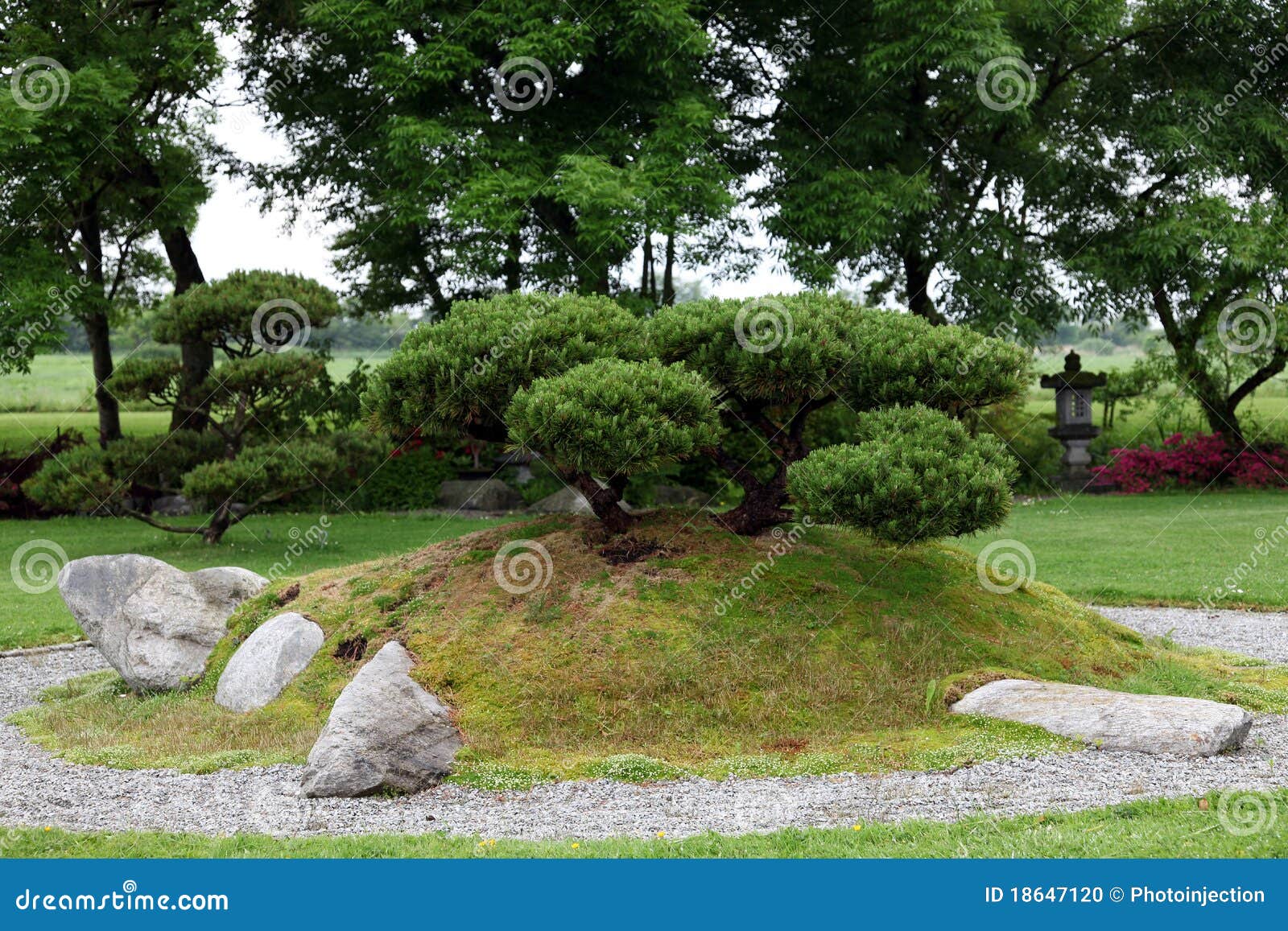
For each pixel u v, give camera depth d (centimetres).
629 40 2020
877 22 2225
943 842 556
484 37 2017
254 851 568
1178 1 2531
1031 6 2295
